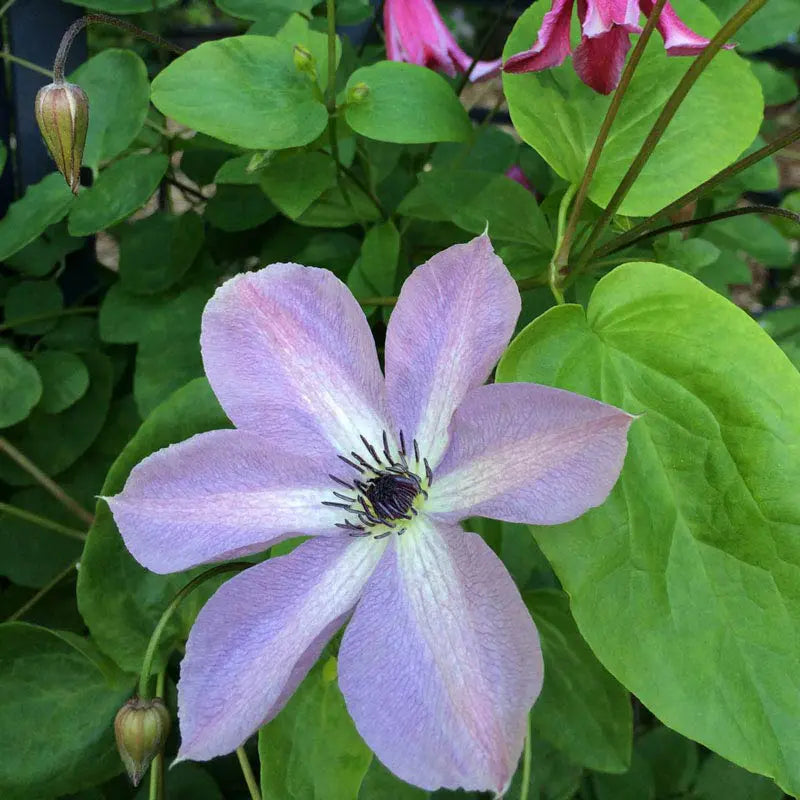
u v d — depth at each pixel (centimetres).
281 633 21
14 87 36
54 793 27
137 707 23
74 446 36
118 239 41
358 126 28
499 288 21
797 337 36
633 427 22
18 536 35
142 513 21
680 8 29
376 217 34
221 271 37
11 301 38
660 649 21
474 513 20
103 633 26
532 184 40
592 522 21
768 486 21
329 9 28
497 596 19
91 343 38
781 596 20
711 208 39
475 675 19
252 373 22
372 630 20
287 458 22
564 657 27
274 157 30
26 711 28
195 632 20
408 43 34
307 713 24
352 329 22
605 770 26
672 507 21
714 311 22
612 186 28
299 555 22
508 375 22
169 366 35
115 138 31
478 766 18
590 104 29
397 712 20
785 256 41
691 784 34
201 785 32
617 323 23
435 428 22
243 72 27
